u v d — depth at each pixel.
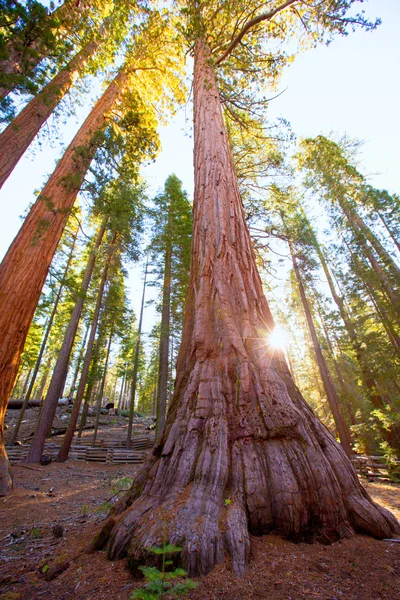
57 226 6.51
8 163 5.76
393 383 12.87
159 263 16.83
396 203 13.06
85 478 8.70
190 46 9.28
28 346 21.55
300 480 2.15
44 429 11.48
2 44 4.55
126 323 20.75
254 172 10.77
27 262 5.81
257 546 1.87
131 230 11.30
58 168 6.98
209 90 6.59
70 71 7.37
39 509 4.82
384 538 2.06
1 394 5.62
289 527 1.97
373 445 13.29
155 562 1.64
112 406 29.53
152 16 8.87
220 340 3.05
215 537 1.76
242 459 2.25
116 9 8.20
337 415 12.43
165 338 14.59
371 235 12.92
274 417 2.46
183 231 15.98
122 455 12.50
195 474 2.21
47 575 1.89
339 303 15.41
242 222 4.29
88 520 3.69
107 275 15.53
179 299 15.88
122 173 8.48
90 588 1.63
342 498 2.21
